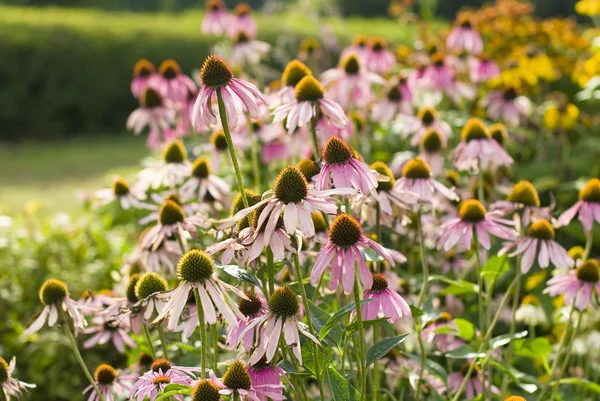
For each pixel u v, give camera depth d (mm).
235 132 5887
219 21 8188
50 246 7844
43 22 22047
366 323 3102
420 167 4312
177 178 5391
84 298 4402
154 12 40469
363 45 7980
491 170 6227
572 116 7996
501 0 11766
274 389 3119
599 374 5617
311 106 3904
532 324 5645
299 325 3000
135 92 7219
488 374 4375
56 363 6727
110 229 8391
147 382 3125
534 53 9195
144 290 3637
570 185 7348
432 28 11656
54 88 21562
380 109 6867
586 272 4336
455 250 5547
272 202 2979
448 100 8047
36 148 20391
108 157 18781
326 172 3369
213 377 3066
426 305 4195
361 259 3070
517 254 4266
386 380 4559
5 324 7184
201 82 3219
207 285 2957
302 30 14852
